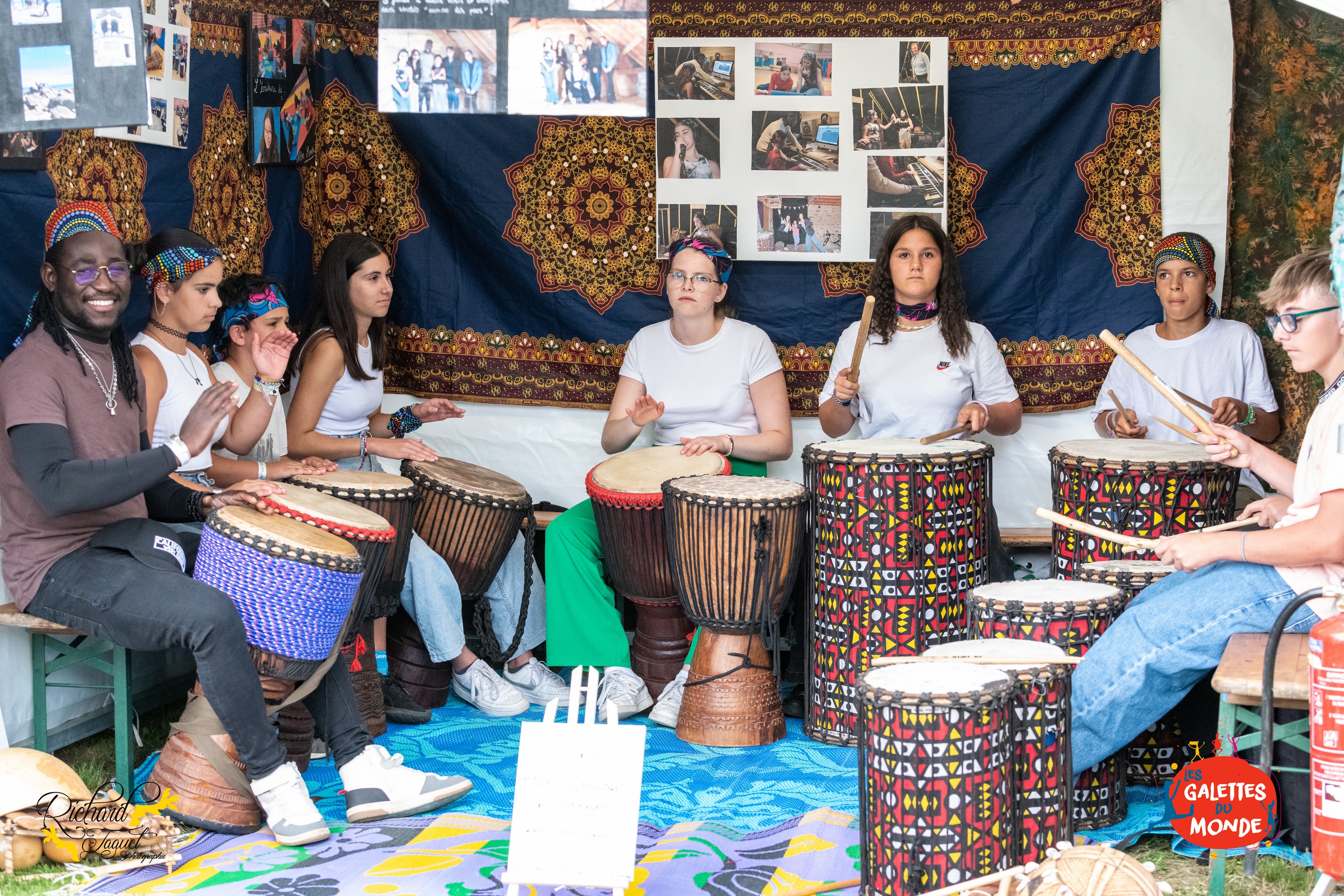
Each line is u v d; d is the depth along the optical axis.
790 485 4.21
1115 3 4.84
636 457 4.61
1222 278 4.87
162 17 4.12
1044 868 2.44
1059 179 4.95
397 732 4.27
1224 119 4.80
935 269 4.64
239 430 4.04
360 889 2.91
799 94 4.98
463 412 4.91
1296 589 2.97
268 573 3.24
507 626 4.70
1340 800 2.48
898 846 2.75
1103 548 3.88
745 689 4.17
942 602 3.99
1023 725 2.87
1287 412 4.76
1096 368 4.97
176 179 4.30
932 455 3.93
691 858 3.06
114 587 3.21
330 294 4.56
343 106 5.16
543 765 2.67
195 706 3.39
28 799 3.03
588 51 3.17
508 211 5.14
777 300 5.10
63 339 3.28
